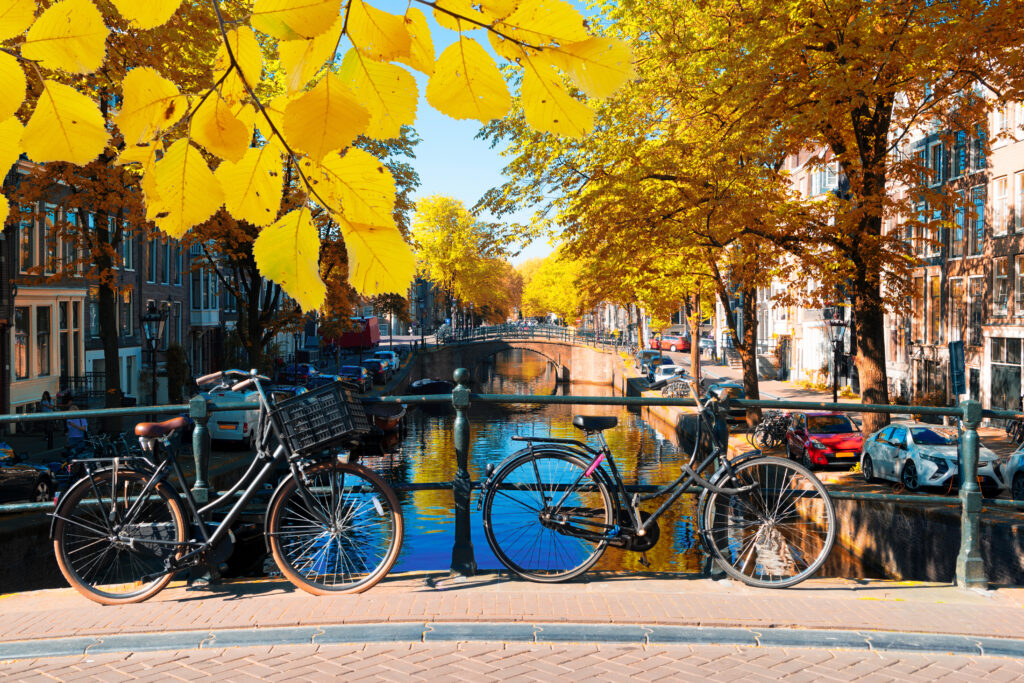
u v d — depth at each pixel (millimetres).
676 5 17047
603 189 17312
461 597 4734
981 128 16703
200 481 4945
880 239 15953
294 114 801
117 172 13570
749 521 5207
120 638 4125
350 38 824
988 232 27375
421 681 3727
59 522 4758
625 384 56844
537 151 16875
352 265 877
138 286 36562
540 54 833
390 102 853
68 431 17812
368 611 4477
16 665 3920
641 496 5230
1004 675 3855
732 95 15375
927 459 15875
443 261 74438
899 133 31703
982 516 12992
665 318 32812
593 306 21625
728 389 5277
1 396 24219
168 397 32875
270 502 4855
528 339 87562
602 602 4660
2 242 23781
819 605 4664
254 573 5625
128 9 813
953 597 4891
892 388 35688
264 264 873
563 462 5230
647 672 3848
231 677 3768
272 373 40531
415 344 76375
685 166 17719
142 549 4801
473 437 39156
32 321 26875
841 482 18484
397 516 4980
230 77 826
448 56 838
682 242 16812
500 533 5195
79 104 805
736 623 4348
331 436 4809
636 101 16906
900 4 13656
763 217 16266
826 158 17031
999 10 13156
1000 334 26500
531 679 3752
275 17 792
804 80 14961
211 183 858
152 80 813
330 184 849
